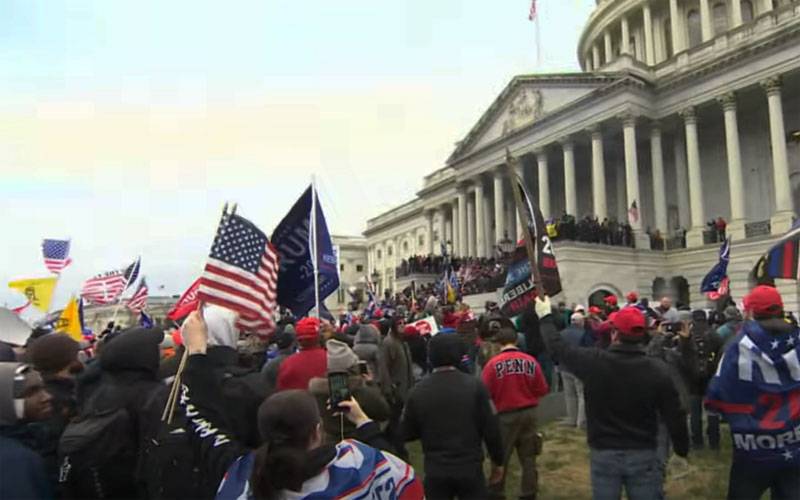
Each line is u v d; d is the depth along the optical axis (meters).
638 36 63.62
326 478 2.94
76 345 4.76
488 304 21.58
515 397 7.74
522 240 7.59
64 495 4.08
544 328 5.97
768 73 38.47
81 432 4.07
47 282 17.39
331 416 5.34
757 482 5.18
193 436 3.69
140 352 4.42
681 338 10.81
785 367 5.00
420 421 6.05
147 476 3.84
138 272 22.84
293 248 8.85
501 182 53.34
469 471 5.86
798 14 37.34
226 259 6.04
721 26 57.28
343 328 16.58
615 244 40.72
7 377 3.49
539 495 8.99
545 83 48.62
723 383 5.27
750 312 5.39
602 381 5.47
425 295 41.22
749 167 44.53
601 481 5.45
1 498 3.13
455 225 63.91
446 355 6.18
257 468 2.86
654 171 44.19
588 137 46.69
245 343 9.80
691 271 40.62
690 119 42.66
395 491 3.16
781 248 7.82
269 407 2.98
